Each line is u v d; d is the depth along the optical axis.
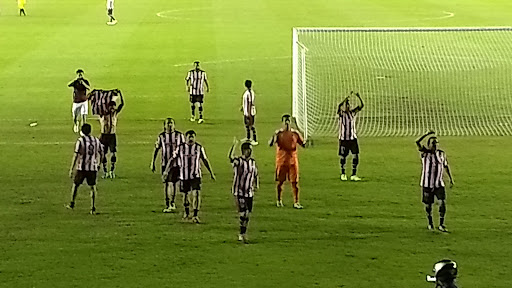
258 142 23.58
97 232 15.99
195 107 28.27
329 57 38.06
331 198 18.22
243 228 15.47
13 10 56.50
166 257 14.69
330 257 14.71
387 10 56.25
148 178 19.84
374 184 19.33
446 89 31.73
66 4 60.72
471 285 13.49
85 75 34.16
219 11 56.38
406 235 15.88
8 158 21.75
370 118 27.12
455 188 19.02
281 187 17.58
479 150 22.78
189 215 16.89
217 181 19.56
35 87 31.70
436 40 42.44
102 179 19.70
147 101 29.30
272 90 31.39
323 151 22.61
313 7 58.22
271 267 14.23
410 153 22.38
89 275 13.88
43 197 18.30
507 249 15.16
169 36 44.97
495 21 49.97
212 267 14.23
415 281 13.63
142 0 64.00
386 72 34.91
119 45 41.94
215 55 39.19
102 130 19.64
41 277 13.80
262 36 44.97
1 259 14.59
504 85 32.38
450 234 15.93
